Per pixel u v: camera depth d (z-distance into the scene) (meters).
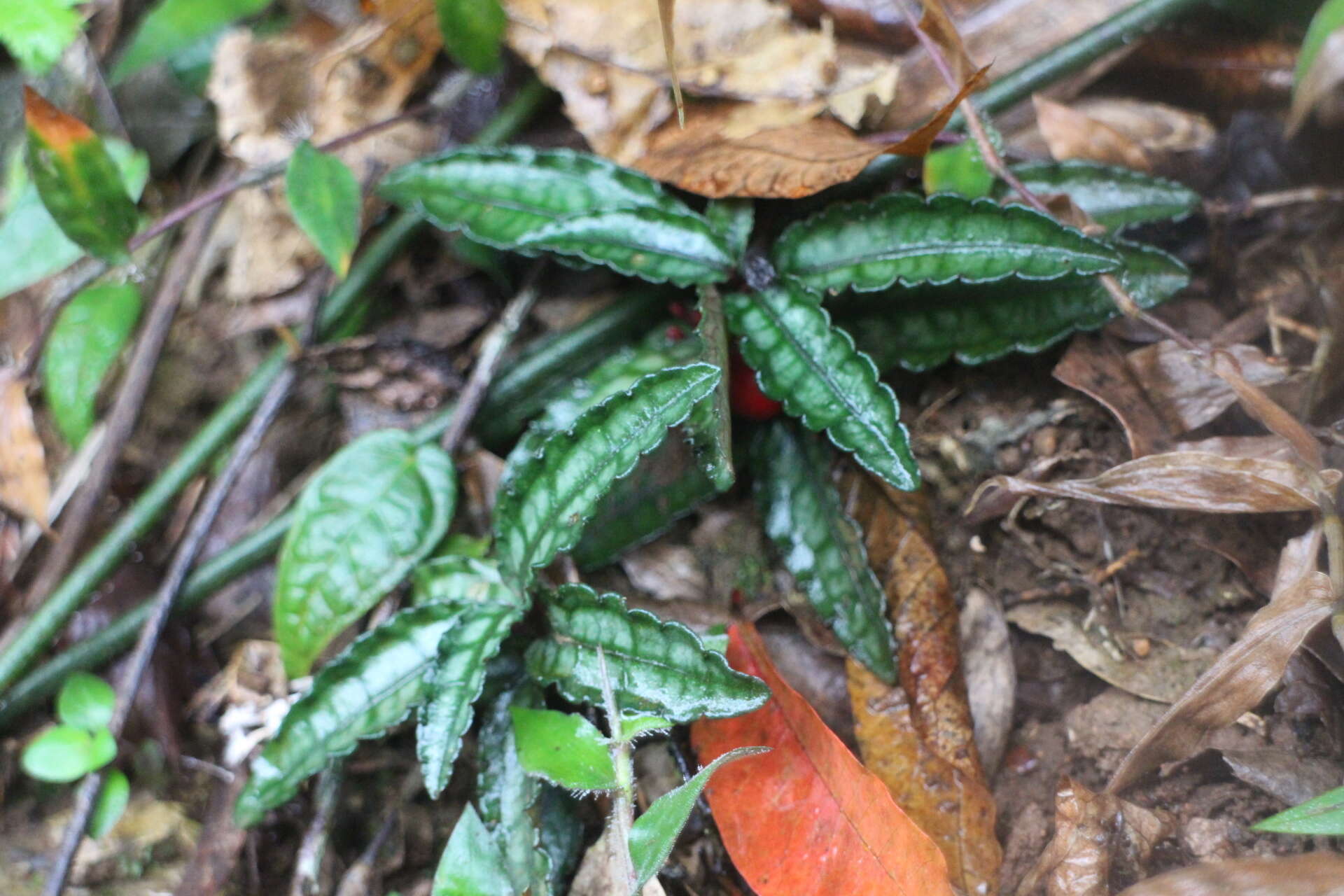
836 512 0.54
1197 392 0.55
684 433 0.55
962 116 0.55
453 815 0.54
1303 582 0.50
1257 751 0.52
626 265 0.54
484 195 0.55
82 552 0.56
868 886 0.49
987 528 0.56
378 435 0.54
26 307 0.58
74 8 0.59
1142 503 0.52
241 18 0.58
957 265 0.53
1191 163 0.58
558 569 0.54
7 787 0.53
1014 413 0.56
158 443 0.58
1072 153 0.57
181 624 0.56
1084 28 0.58
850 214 0.55
